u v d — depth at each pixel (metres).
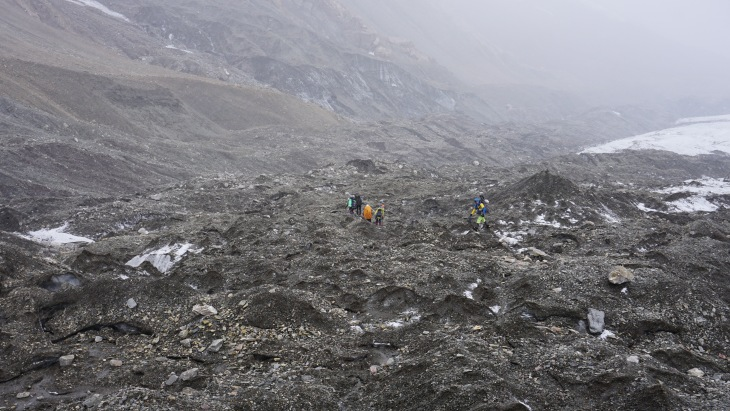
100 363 11.62
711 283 15.61
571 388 9.79
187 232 22.97
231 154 59.50
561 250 19.83
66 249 23.44
